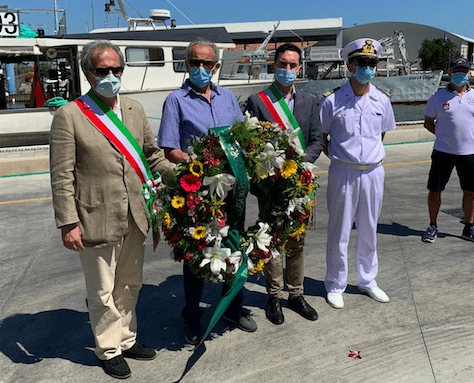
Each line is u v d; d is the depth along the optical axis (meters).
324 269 4.15
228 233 2.77
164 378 2.61
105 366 2.64
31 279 4.05
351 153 3.29
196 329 2.98
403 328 3.09
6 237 5.25
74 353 2.88
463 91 4.63
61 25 13.23
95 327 2.62
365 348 2.86
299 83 15.28
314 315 3.22
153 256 4.61
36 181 8.34
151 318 3.33
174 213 2.66
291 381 2.55
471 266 4.12
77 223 2.45
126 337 2.78
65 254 4.68
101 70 2.33
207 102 2.99
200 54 2.82
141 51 11.38
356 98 3.28
